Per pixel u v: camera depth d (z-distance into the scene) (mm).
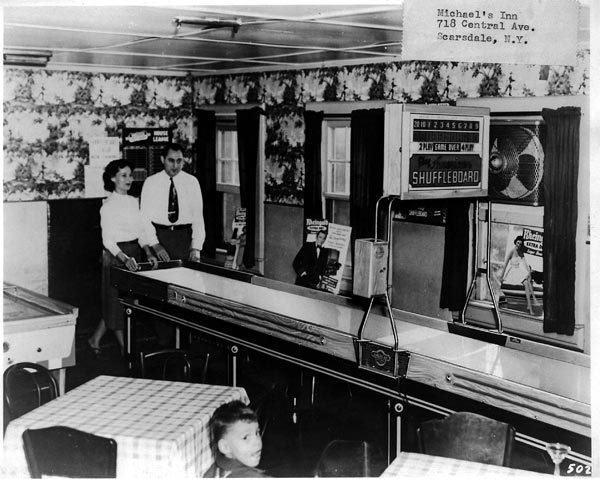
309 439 5398
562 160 5617
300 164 8203
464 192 5016
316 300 6066
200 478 3549
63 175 8719
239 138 8781
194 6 4449
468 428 3473
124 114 9047
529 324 6066
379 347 4527
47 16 4863
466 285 6469
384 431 5535
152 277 6930
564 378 4207
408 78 6836
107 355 7938
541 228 5918
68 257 8820
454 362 4426
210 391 4000
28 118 8461
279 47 6453
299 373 5883
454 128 4891
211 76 9289
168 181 8992
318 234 7934
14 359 5297
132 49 6832
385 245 4609
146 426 3477
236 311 5527
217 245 9492
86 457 3234
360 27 5254
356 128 7234
